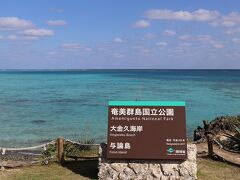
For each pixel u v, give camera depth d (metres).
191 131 32.09
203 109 48.03
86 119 38.97
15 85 101.25
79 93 72.44
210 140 16.06
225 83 113.00
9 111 45.62
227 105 52.47
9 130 32.88
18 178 13.09
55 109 47.53
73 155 16.50
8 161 15.13
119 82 117.88
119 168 12.66
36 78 154.88
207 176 13.55
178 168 12.59
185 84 106.25
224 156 16.56
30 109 47.56
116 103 13.19
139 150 12.59
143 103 13.14
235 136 19.48
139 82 117.94
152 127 12.86
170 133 12.78
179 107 13.09
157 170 12.61
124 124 12.89
